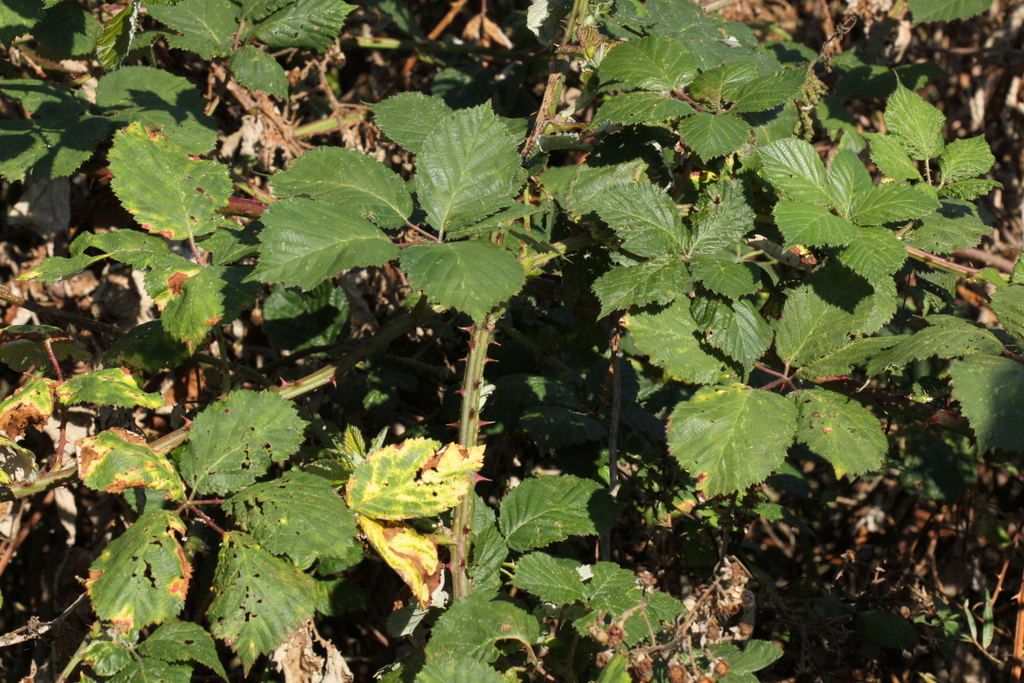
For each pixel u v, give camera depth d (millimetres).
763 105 1870
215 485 1808
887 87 2242
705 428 1833
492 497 2109
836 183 1854
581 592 1826
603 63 1897
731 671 1779
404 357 2199
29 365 1959
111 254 1865
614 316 1953
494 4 2504
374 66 2361
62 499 2096
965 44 2617
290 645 1961
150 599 1756
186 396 2145
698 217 1867
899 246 1818
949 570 2203
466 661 1771
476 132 1826
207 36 2021
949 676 2123
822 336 1872
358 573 2139
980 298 2268
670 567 2076
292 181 1819
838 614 2084
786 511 2018
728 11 2568
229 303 1850
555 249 1887
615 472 1921
